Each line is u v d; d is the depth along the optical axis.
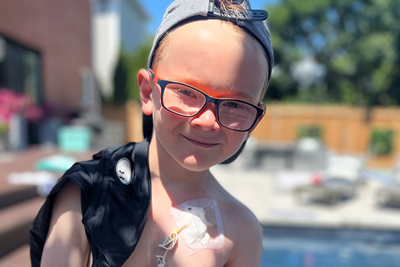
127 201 0.81
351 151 14.27
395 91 18.11
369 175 10.64
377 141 14.14
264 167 11.37
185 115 0.78
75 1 10.16
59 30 9.27
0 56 7.26
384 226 5.61
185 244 0.87
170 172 0.94
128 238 0.77
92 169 0.84
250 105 0.82
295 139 14.41
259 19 0.82
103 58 19.33
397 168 9.34
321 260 4.74
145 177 0.88
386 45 16.28
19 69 7.75
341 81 19.34
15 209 3.21
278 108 14.45
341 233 5.62
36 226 0.83
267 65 0.89
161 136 0.85
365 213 6.19
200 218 0.92
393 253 5.05
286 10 18.92
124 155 0.91
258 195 7.56
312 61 20.34
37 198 3.69
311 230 5.64
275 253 4.95
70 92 9.92
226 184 8.77
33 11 8.05
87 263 0.87
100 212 0.77
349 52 17.69
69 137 7.89
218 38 0.77
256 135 14.59
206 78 0.77
